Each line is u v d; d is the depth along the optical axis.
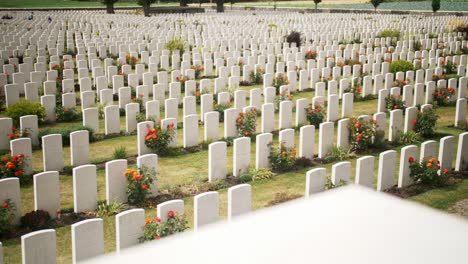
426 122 16.41
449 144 12.83
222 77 21.61
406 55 29.86
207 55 28.25
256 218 1.42
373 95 22.17
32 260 7.54
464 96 21.42
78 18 54.44
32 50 28.44
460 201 11.48
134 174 10.93
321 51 29.22
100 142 15.70
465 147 13.28
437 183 12.38
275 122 18.02
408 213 1.44
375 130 15.09
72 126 16.06
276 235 1.32
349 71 24.72
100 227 7.97
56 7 92.81
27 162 12.62
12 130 14.60
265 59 29.00
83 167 10.38
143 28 43.94
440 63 28.02
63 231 9.85
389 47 34.88
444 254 1.25
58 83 21.06
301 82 23.16
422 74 23.41
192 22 51.09
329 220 1.38
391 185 12.17
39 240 7.53
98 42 33.62
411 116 16.31
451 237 1.32
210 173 12.48
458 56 31.91
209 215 9.10
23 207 11.09
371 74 26.55
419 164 12.28
